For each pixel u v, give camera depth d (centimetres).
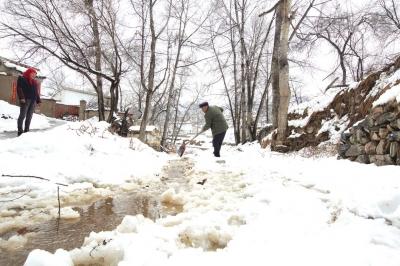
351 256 192
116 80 1373
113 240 224
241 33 1841
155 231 250
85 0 1220
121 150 762
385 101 514
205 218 281
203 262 191
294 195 361
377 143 533
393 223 250
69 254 208
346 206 296
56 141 639
